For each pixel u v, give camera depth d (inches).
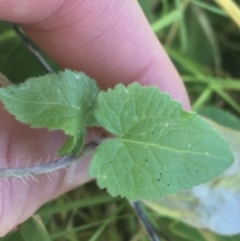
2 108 4.1
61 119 3.5
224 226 5.6
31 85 3.5
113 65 5.0
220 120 6.5
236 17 6.5
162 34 7.4
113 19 4.6
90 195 6.5
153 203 5.8
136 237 6.1
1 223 4.0
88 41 4.8
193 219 5.7
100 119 3.6
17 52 5.7
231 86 6.9
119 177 3.7
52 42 4.9
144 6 6.6
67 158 3.5
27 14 4.3
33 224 4.6
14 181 4.0
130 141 3.7
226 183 5.5
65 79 3.7
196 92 7.3
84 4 4.5
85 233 6.4
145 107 3.7
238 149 5.4
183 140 3.7
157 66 5.1
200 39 7.5
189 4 7.5
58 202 6.2
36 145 4.1
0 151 4.0
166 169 3.7
